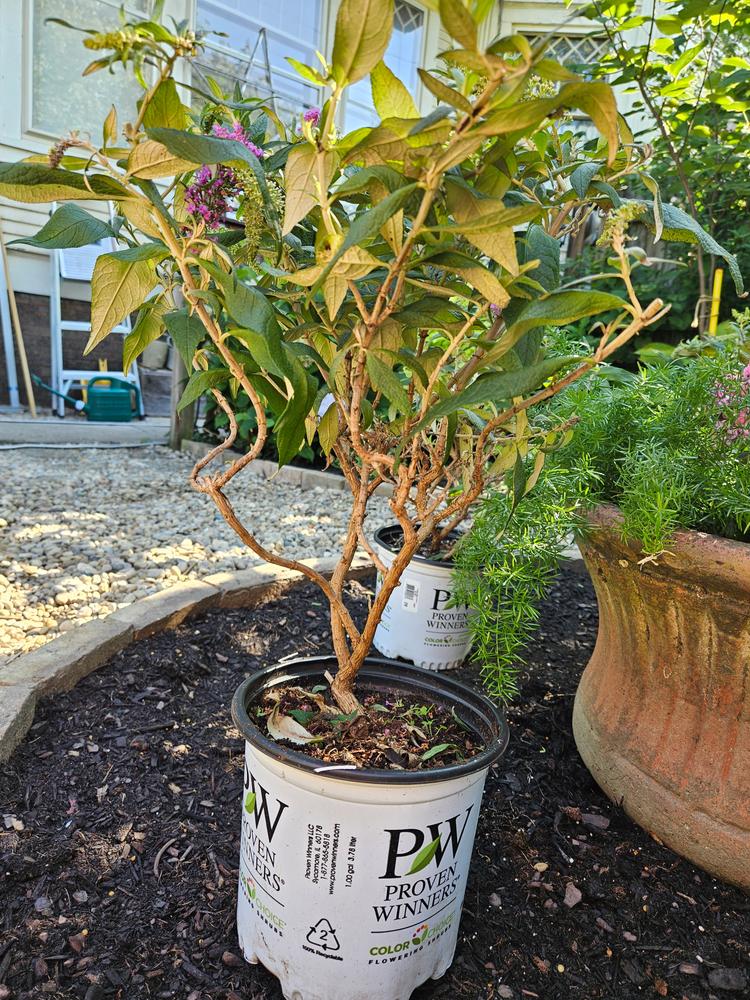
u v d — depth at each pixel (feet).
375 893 2.97
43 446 13.88
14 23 14.69
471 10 1.77
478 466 3.19
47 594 7.11
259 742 2.94
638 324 2.25
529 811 4.55
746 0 7.81
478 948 3.60
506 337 2.54
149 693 5.42
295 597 7.36
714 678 3.94
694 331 12.87
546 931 3.72
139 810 4.30
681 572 3.64
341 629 3.60
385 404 8.32
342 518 10.68
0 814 4.15
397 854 2.93
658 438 4.23
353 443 2.92
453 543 7.06
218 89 3.30
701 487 3.85
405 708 3.75
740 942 3.72
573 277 13.84
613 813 4.58
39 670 5.17
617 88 13.60
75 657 5.39
